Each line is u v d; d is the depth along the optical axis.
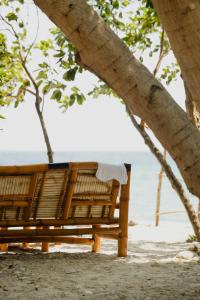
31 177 5.33
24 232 5.42
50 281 4.32
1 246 6.06
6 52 7.73
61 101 7.41
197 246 6.16
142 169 74.50
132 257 5.78
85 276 4.57
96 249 6.17
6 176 5.18
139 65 2.24
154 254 6.15
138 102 2.22
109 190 5.89
